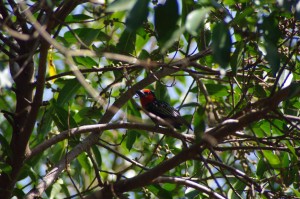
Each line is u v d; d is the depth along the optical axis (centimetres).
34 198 1012
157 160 1237
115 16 1151
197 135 856
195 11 664
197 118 870
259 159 1166
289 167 1027
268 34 808
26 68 1061
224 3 1004
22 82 1063
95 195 1028
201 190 1012
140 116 1179
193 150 945
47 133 1162
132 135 1168
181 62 1014
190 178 1069
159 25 717
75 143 1113
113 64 1144
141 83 1103
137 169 1587
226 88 1180
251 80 1080
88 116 1177
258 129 1175
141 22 651
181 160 962
